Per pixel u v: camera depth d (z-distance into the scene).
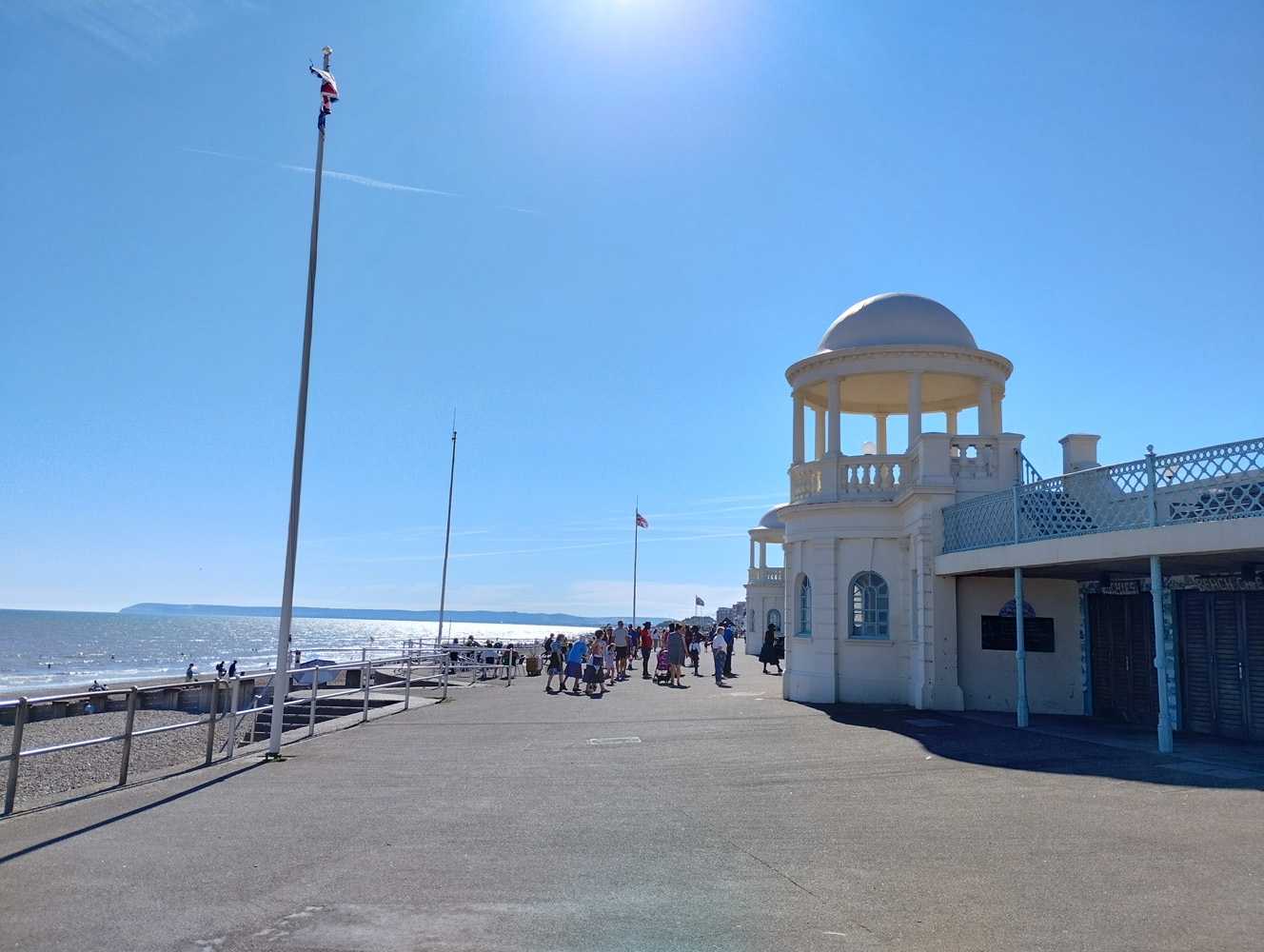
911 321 21.12
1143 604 16.08
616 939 5.39
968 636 18.19
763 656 34.03
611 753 13.01
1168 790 9.45
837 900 6.10
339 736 15.16
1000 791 9.71
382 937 5.43
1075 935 5.34
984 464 18.56
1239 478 10.54
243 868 6.91
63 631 160.38
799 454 22.80
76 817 8.80
